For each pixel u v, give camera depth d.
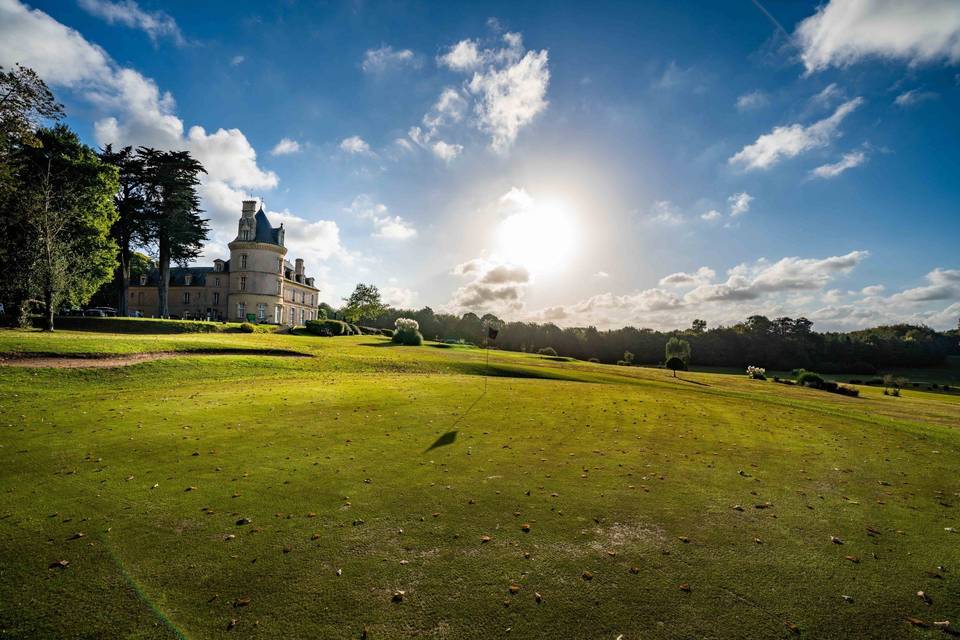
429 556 5.47
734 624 4.34
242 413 13.06
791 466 9.78
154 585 4.74
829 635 4.21
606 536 6.11
